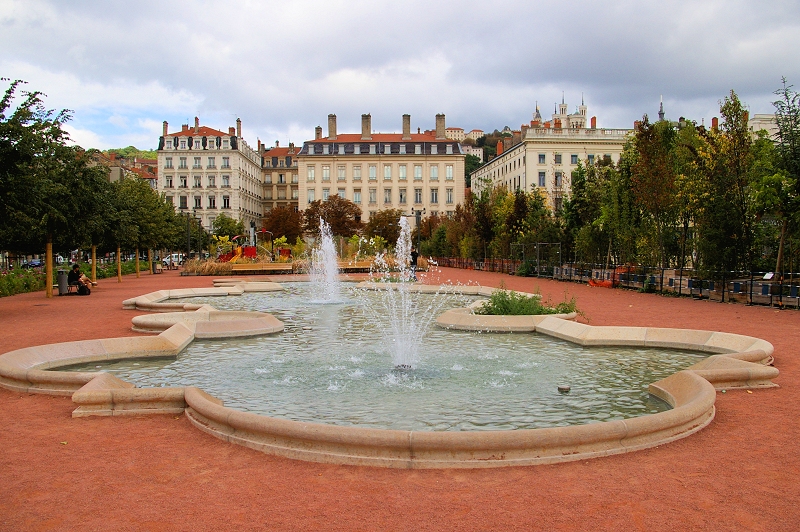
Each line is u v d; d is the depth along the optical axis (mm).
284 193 109125
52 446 5402
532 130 65750
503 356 10055
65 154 21609
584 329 11523
